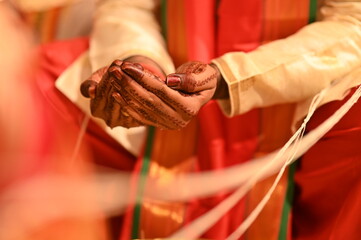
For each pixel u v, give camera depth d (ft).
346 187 2.71
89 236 1.66
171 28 3.19
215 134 3.02
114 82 2.24
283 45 2.76
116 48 3.05
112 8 3.43
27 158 1.57
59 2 4.50
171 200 2.95
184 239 2.76
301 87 2.66
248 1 3.03
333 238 2.69
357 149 2.62
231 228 2.84
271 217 2.81
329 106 2.73
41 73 3.14
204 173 3.02
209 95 2.50
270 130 3.03
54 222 1.59
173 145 3.09
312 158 2.83
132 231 2.91
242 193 2.75
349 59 2.68
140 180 2.99
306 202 2.92
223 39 3.13
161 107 2.29
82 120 3.05
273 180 2.89
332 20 2.85
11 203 1.55
